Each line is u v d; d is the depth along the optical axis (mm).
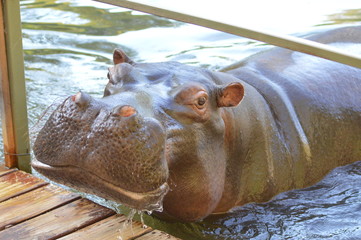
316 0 12711
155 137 4125
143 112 4395
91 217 5086
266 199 6176
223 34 11000
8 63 5930
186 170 5102
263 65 7184
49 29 11086
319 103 6809
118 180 4051
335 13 11734
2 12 5805
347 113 7027
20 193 5523
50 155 4141
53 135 4137
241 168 5938
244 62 7391
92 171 4035
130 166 4027
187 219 5621
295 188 6445
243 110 5938
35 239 4766
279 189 6270
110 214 5137
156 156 4121
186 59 9641
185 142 4914
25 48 10234
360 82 7395
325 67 7355
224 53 9977
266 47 10297
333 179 6723
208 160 5246
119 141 3988
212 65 9352
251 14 11523
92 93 8562
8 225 4984
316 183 6641
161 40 10555
